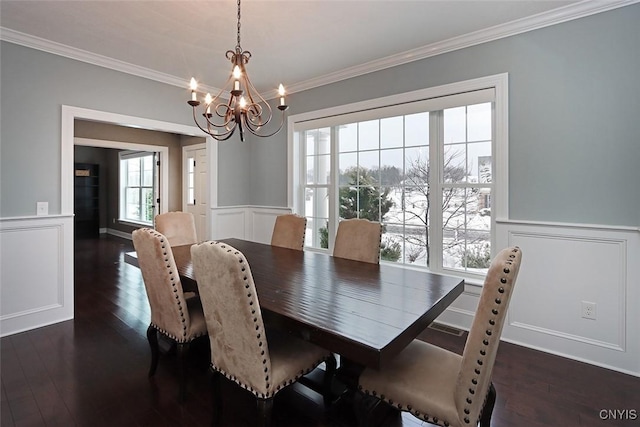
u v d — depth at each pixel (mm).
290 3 2258
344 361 1529
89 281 4262
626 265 2172
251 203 4684
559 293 2414
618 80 2176
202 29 2623
